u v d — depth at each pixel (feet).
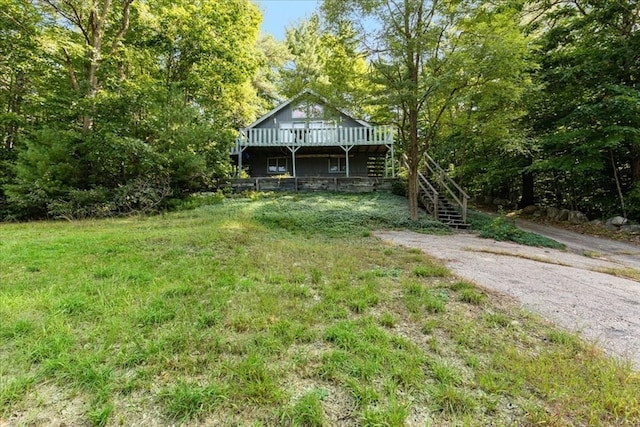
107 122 34.99
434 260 16.63
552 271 15.75
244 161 60.64
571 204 38.88
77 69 39.73
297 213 31.14
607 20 31.68
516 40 25.25
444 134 39.99
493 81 26.63
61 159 34.30
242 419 5.46
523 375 6.62
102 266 13.85
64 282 11.88
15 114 41.06
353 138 51.31
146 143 35.70
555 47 35.45
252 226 24.68
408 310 10.02
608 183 35.14
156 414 5.60
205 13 43.42
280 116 57.06
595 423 5.41
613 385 6.27
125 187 34.04
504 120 31.32
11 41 33.73
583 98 33.76
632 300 11.84
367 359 7.11
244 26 48.11
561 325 9.37
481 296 11.20
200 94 48.55
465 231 29.68
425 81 26.00
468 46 25.55
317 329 8.61
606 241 27.37
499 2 32.65
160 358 7.15
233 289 11.50
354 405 5.79
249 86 58.08
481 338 8.30
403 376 6.53
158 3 42.06
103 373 6.54
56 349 7.36
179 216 30.63
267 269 14.06
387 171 57.41
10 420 5.41
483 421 5.46
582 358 7.37
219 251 17.10
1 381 6.30
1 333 7.99
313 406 5.64
